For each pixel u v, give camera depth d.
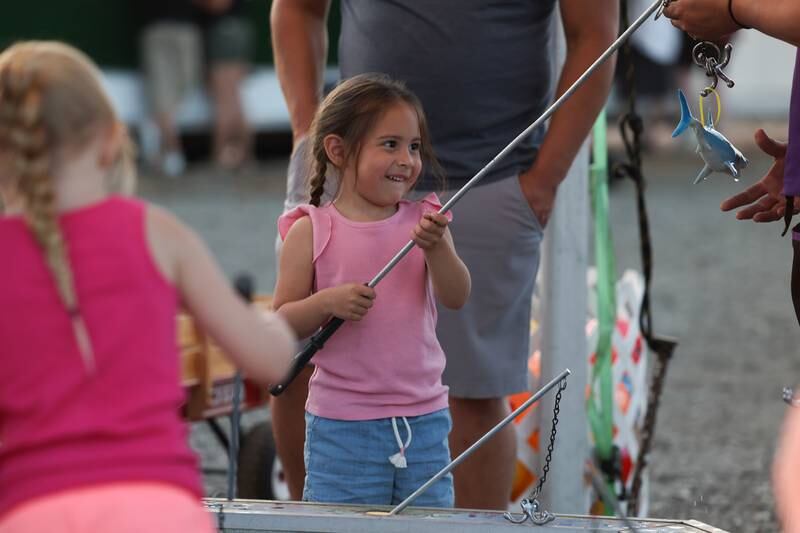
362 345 9.28
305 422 10.52
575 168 11.18
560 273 11.17
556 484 11.19
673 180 40.06
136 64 38.38
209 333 6.67
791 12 8.23
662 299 25.25
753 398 18.88
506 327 10.80
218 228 30.61
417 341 9.34
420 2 10.65
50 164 6.41
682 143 45.50
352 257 9.39
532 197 10.69
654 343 11.72
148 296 6.38
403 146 9.38
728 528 13.52
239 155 40.47
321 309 9.04
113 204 6.49
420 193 10.81
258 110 40.41
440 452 9.45
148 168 39.31
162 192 35.81
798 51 8.67
